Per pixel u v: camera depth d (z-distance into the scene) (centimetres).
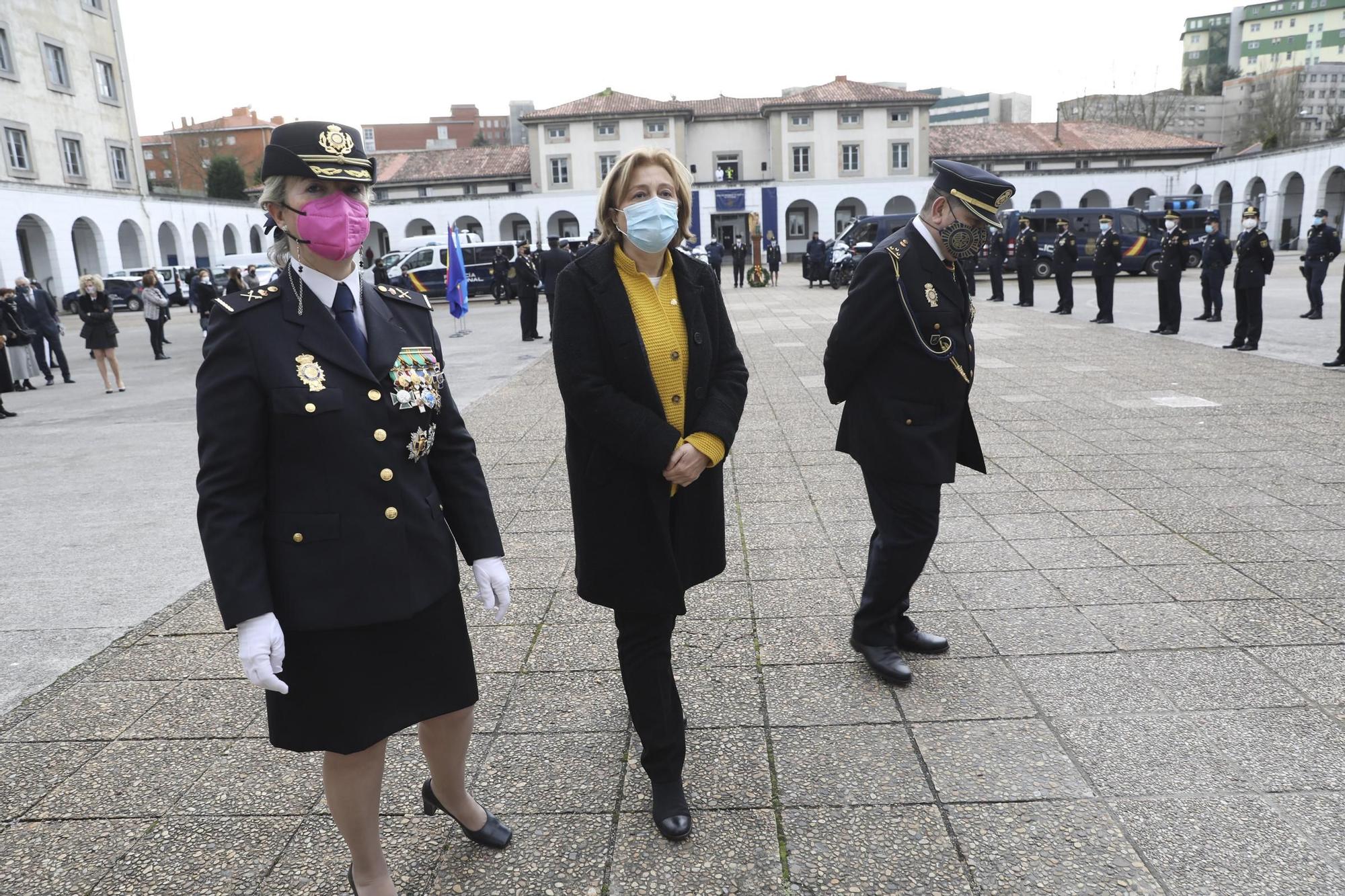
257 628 178
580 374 234
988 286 2733
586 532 245
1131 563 421
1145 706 299
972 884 222
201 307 2047
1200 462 593
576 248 2789
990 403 823
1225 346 1137
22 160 3453
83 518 582
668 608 240
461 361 1368
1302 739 276
